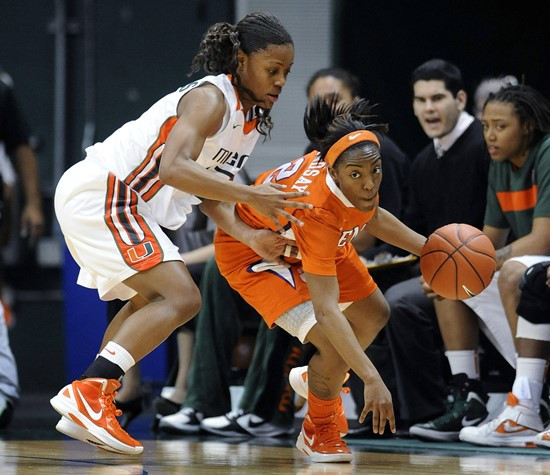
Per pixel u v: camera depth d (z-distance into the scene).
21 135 17.73
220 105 9.37
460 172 13.72
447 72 13.80
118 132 9.98
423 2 20.69
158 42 22.88
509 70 20.31
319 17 21.50
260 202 8.95
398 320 12.91
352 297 10.17
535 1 20.16
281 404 13.85
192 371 14.26
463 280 9.89
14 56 23.22
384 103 20.83
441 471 8.98
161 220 9.97
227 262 10.34
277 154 21.56
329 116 9.84
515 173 12.65
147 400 19.06
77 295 18.55
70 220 9.73
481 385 12.95
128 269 9.52
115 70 23.00
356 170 9.09
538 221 12.23
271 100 9.64
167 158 9.05
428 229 14.16
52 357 22.83
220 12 22.55
